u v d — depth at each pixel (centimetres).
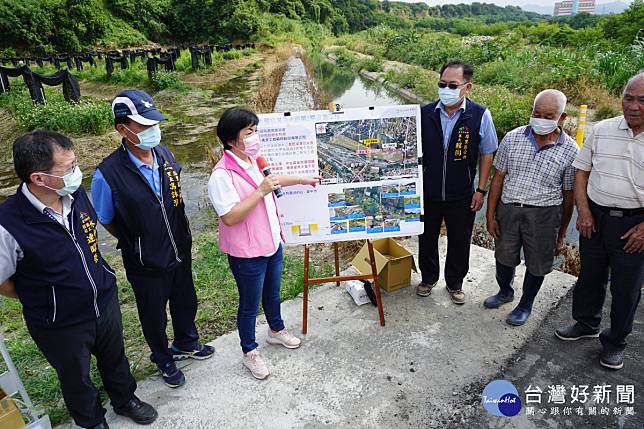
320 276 366
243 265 234
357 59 2566
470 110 278
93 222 203
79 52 2930
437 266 321
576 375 252
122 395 223
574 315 275
